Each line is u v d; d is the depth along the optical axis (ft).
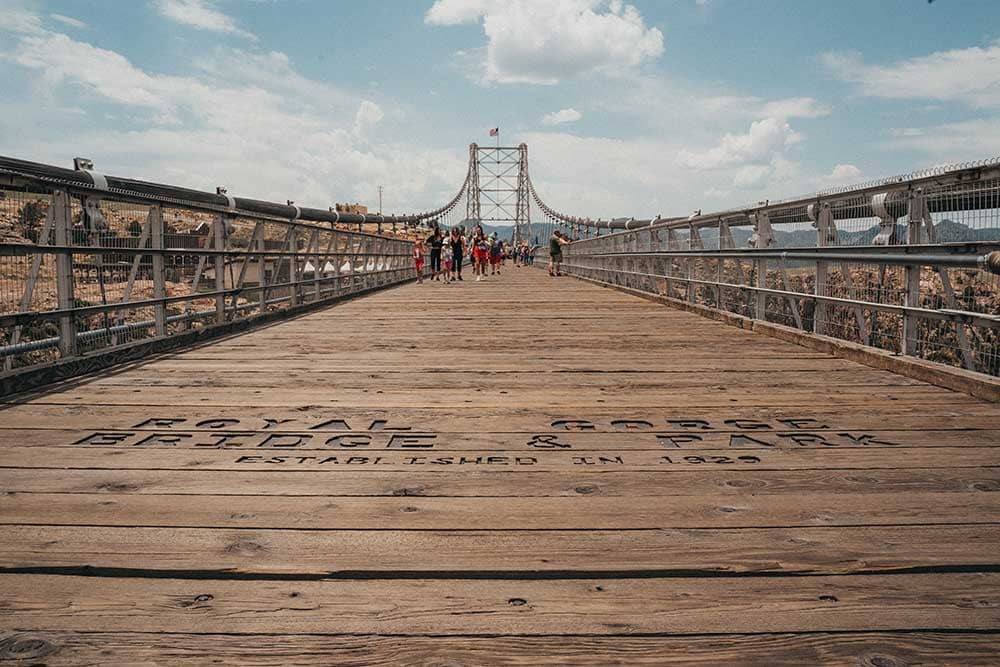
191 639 6.35
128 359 22.20
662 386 18.28
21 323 17.21
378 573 7.65
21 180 17.12
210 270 29.78
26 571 7.72
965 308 17.65
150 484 10.59
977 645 6.27
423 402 16.29
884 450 12.34
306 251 42.45
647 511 9.49
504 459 11.89
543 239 245.04
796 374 20.06
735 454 12.14
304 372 20.40
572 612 6.86
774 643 6.31
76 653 6.12
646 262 53.31
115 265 22.09
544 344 26.84
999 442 12.85
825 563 7.88
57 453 12.17
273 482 10.70
